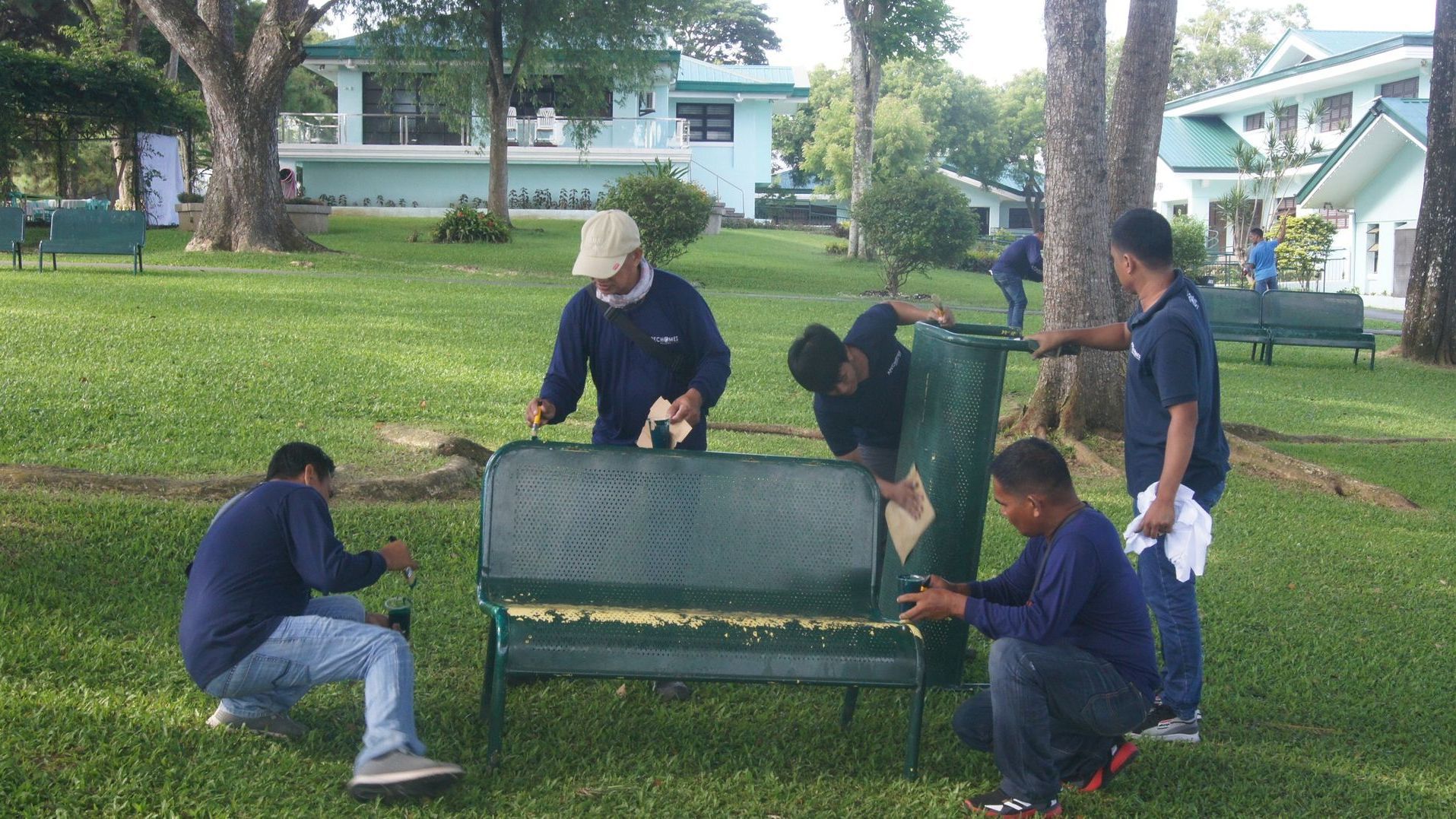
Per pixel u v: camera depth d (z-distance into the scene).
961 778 3.93
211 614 3.57
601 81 32.16
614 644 3.60
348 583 3.64
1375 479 9.62
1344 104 38.91
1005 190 62.19
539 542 4.09
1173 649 4.32
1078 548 3.59
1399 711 4.72
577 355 4.57
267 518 3.66
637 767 3.76
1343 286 35.34
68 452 7.30
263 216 23.25
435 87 31.23
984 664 5.03
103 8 36.75
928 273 31.06
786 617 3.87
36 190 45.53
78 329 11.66
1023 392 12.43
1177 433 4.09
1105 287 9.89
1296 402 13.49
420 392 10.00
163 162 32.72
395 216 37.91
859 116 32.47
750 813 3.54
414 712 4.08
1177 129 44.53
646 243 23.80
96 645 4.37
